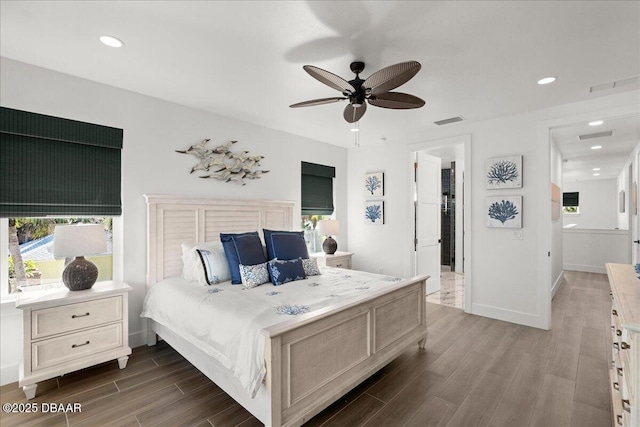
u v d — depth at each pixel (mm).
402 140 4656
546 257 3420
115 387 2316
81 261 2561
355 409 2059
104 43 2150
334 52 2246
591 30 1963
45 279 2682
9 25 1931
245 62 2408
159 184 3182
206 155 3508
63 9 1776
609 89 2891
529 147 3516
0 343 2354
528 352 2871
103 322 2512
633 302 1571
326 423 1922
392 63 2396
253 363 1691
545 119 3406
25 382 2135
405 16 1838
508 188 3639
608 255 6645
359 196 5215
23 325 2162
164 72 2588
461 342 3102
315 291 2541
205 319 2178
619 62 2375
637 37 2031
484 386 2318
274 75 2631
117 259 2988
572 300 4559
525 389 2275
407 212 4598
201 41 2117
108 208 2895
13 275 2529
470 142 3939
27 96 2459
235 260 2879
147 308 2926
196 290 2604
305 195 4758
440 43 2123
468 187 3959
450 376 2463
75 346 2379
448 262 7320
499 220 3699
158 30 1990
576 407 2062
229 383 1991
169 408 2068
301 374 1797
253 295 2432
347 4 1737
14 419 1956
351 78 2629
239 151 3830
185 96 3107
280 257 3203
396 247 4727
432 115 3631
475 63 2398
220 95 3082
